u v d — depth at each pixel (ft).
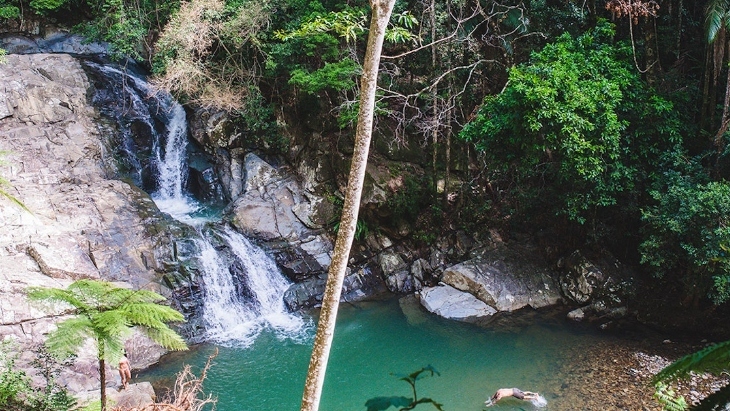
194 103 69.36
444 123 64.23
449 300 57.57
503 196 66.49
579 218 53.47
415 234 64.95
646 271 57.82
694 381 41.16
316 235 63.62
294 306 57.88
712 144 51.57
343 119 59.52
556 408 40.47
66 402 32.58
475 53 61.87
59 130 60.34
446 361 47.91
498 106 52.90
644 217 49.67
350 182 22.79
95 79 68.80
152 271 52.85
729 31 51.08
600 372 45.19
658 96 51.62
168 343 24.70
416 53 64.54
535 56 52.60
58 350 22.50
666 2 61.16
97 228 53.16
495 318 55.57
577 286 57.57
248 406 41.63
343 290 60.44
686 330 51.60
